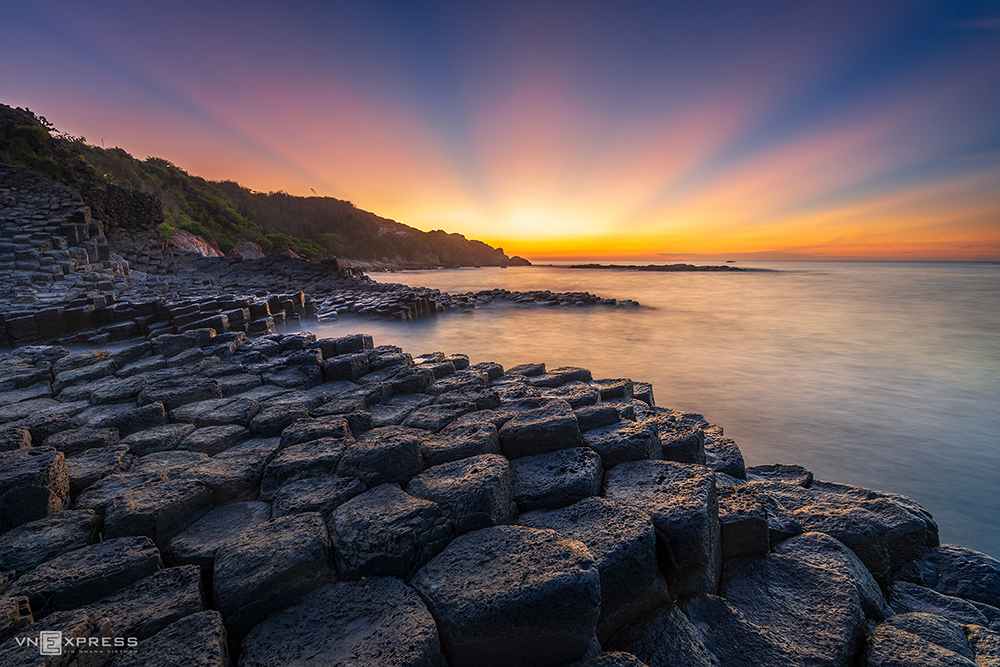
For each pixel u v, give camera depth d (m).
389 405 5.46
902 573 4.15
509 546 2.84
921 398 15.59
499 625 2.38
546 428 4.21
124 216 38.84
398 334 26.03
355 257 173.12
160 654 2.09
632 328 29.61
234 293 25.81
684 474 3.77
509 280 92.81
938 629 3.16
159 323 14.30
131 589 2.47
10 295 18.77
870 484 9.83
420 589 2.64
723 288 64.38
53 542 2.73
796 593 3.29
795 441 12.03
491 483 3.24
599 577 2.72
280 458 3.70
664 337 26.44
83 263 25.77
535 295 45.72
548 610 2.42
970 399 15.37
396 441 3.71
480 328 29.08
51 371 6.47
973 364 20.12
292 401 5.26
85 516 2.97
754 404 14.95
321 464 3.65
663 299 48.62
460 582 2.61
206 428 4.55
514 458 4.25
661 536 3.22
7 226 25.67
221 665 2.08
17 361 6.80
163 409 4.71
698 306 41.97
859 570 3.60
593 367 19.69
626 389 6.54
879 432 12.61
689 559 3.18
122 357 7.16
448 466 3.71
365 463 3.55
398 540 2.81
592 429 4.73
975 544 7.88
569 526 3.22
